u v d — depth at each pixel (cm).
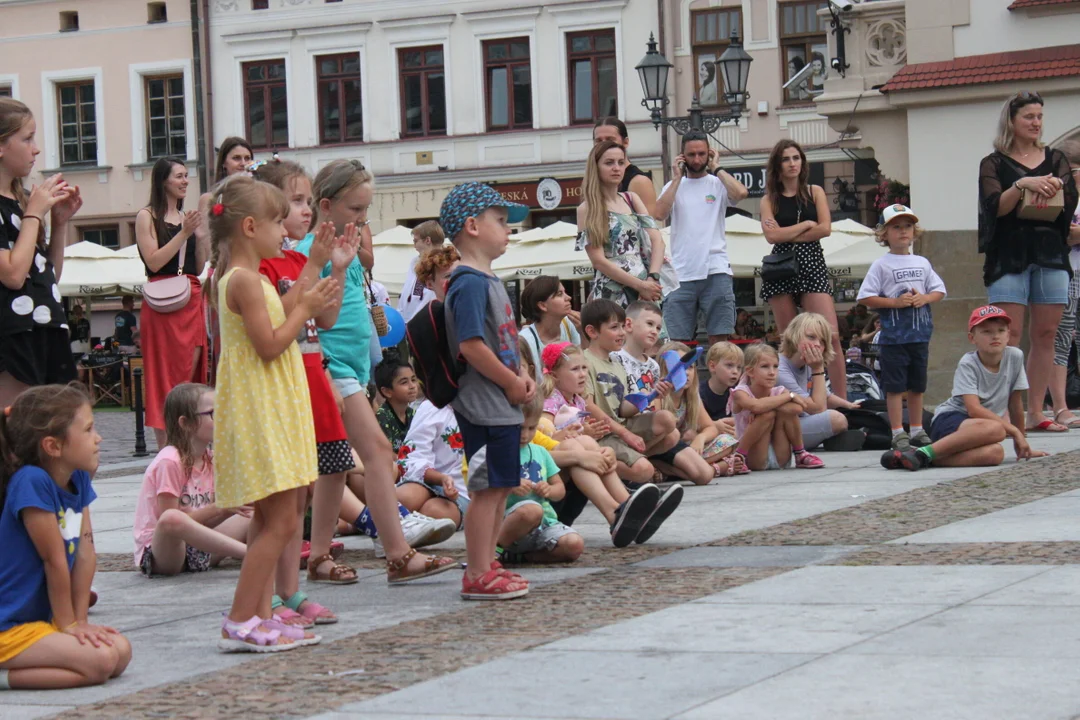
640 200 1277
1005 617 577
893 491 1054
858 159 4003
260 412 616
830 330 1384
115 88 4916
